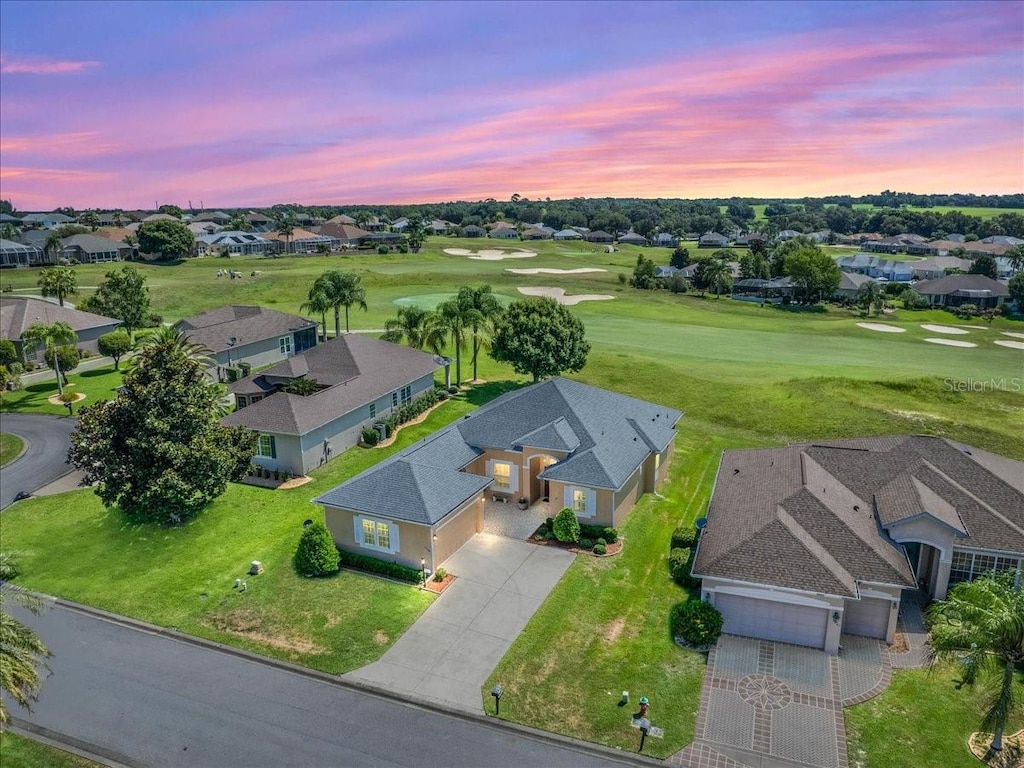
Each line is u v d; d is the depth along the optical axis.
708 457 47.00
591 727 22.86
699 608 27.45
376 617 28.75
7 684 19.45
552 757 21.69
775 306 106.62
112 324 75.25
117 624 28.97
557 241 195.75
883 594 27.02
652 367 64.44
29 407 56.91
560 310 57.88
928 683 24.88
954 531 28.48
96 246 133.12
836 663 26.09
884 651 26.83
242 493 40.69
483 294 64.19
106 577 32.53
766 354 72.00
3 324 68.69
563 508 35.72
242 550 34.50
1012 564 28.45
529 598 30.08
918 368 65.06
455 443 39.16
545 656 26.31
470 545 34.59
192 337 62.06
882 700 24.08
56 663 26.44
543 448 37.59
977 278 117.94
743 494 33.94
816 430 50.50
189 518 37.69
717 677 25.33
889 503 31.28
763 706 23.77
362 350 54.53
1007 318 103.00
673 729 22.78
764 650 26.95
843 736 22.38
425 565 31.78
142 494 34.94
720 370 63.88
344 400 47.22
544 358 55.47
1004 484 31.72
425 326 60.03
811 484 31.89
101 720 23.45
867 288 103.75
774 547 27.91
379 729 22.83
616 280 123.31
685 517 38.06
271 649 27.00
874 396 55.41
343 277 73.44
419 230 190.38
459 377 61.97
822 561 27.14
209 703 24.17
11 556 27.33
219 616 29.20
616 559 33.47
